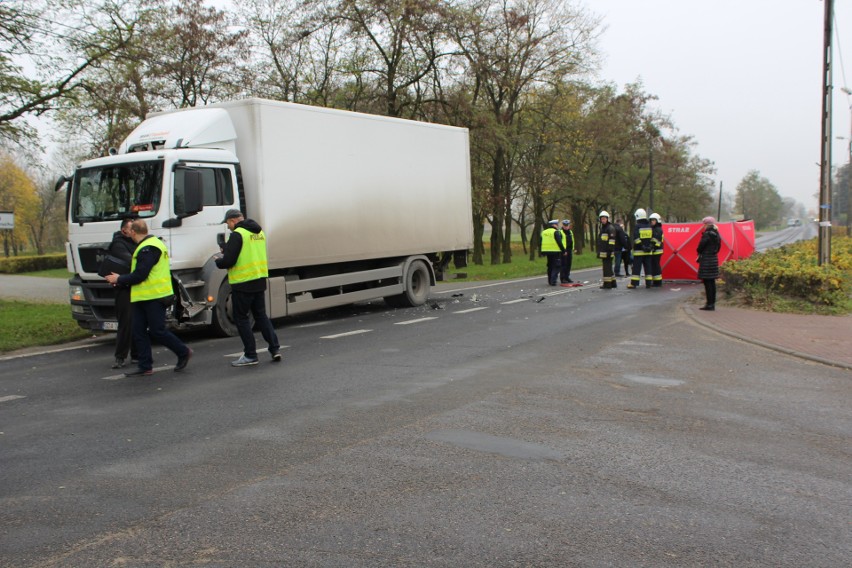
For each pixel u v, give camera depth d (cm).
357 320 1270
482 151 3034
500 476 442
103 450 504
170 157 988
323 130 1200
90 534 360
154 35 2158
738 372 762
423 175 1456
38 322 1230
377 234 1329
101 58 1759
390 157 1359
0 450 507
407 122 1405
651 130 4447
